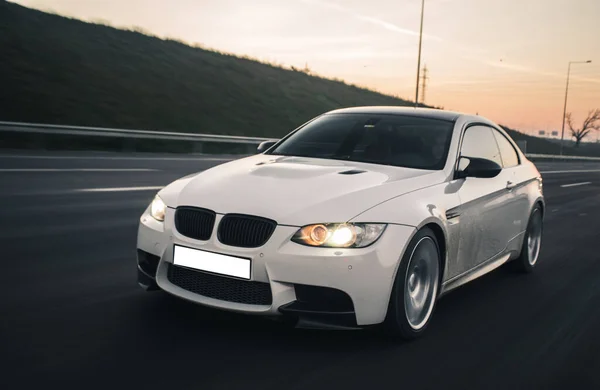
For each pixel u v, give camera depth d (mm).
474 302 4453
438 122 4520
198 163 15797
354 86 61750
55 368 2805
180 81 35031
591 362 3342
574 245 7141
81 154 16172
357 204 3279
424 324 3625
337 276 3084
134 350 3080
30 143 18188
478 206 4207
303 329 3514
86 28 37656
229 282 3242
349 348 3299
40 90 23672
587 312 4352
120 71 31406
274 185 3445
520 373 3119
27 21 33219
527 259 5445
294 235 3123
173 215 3432
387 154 4188
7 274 4406
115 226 6496
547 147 64562
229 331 3418
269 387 2746
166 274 3453
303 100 44469
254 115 34719
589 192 15484
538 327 3938
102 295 3990
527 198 5254
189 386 2693
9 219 6535
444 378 2986
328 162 4047
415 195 3596
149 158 16688
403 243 3277
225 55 50281
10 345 3064
